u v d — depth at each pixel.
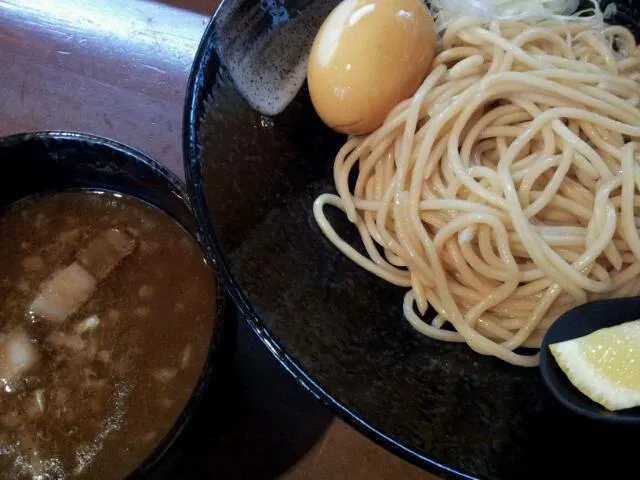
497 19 0.22
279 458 0.19
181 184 0.18
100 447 0.16
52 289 0.18
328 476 0.19
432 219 0.21
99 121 0.25
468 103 0.21
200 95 0.19
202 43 0.19
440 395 0.18
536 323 0.20
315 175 0.22
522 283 0.20
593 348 0.17
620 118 0.21
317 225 0.21
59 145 0.19
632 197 0.20
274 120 0.21
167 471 0.16
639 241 0.19
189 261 0.19
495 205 0.20
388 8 0.20
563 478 0.16
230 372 0.18
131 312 0.18
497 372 0.19
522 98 0.22
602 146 0.21
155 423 0.17
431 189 0.21
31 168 0.19
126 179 0.19
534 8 0.23
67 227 0.20
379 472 0.19
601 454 0.16
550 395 0.17
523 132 0.21
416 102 0.21
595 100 0.21
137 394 0.17
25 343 0.18
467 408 0.18
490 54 0.22
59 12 0.27
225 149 0.19
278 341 0.16
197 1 0.27
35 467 0.16
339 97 0.20
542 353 0.17
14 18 0.27
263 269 0.18
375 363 0.18
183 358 0.17
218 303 0.17
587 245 0.20
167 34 0.27
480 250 0.20
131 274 0.19
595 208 0.20
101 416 0.17
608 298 0.19
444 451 0.16
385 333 0.20
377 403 0.17
